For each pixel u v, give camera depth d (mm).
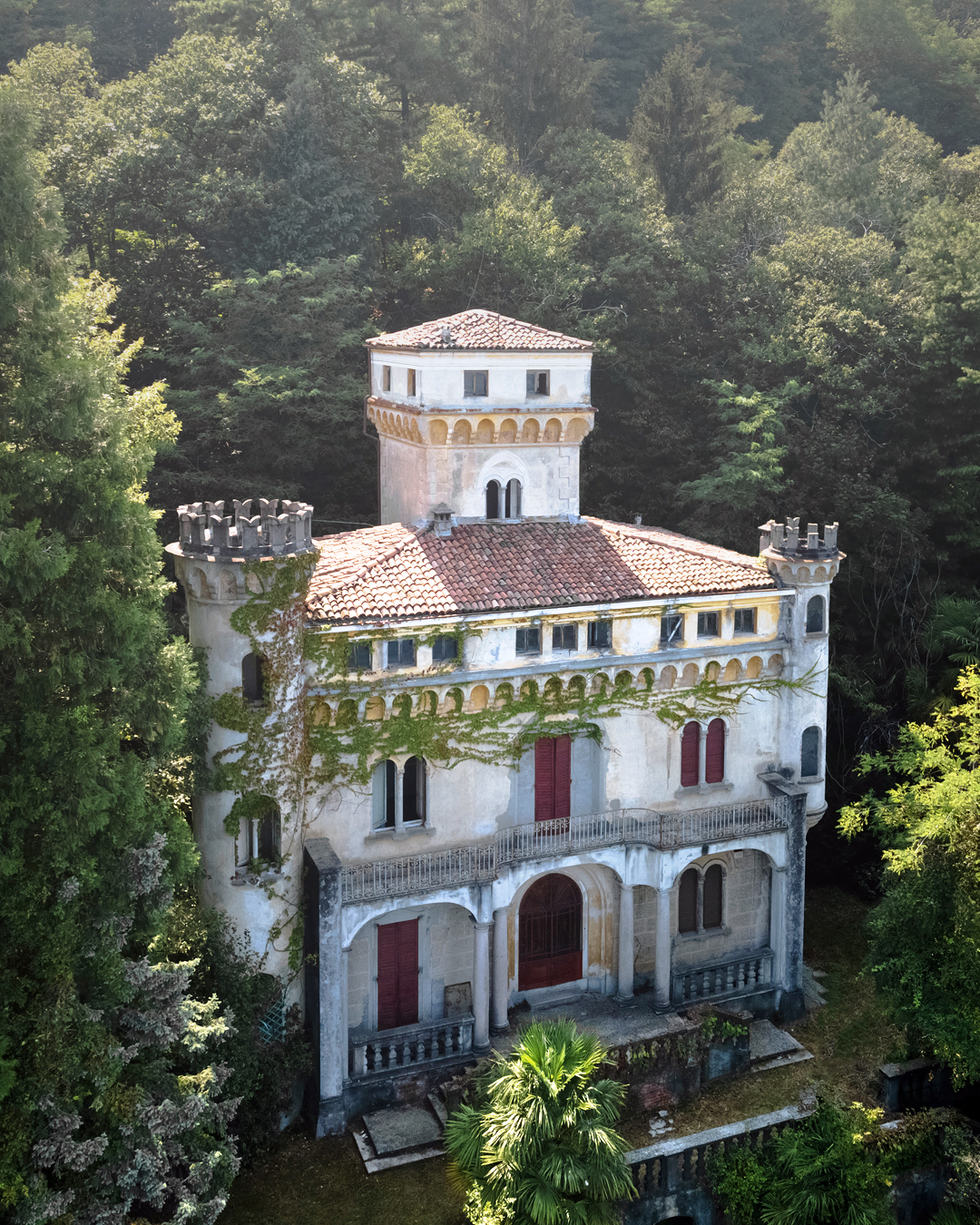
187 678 27953
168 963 27891
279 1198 30312
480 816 35469
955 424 60031
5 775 24859
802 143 89562
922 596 57406
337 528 57094
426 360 37281
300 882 32875
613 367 61781
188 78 62562
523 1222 27172
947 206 67125
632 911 36688
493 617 33719
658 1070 34031
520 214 61562
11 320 24969
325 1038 31938
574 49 81938
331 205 61000
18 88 25062
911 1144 32281
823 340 59938
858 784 52844
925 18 107688
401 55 78125
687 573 37344
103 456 26406
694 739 38375
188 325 55031
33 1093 23656
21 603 26016
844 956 43844
